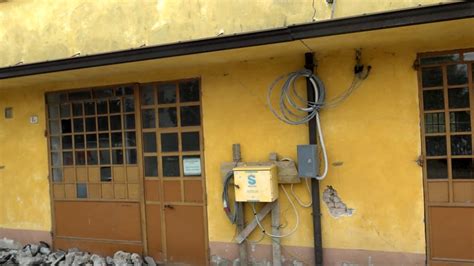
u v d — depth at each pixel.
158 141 5.60
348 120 4.66
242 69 5.11
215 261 5.31
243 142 5.13
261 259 5.10
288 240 4.98
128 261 5.52
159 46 4.48
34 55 5.68
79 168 6.17
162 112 5.58
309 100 4.73
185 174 5.47
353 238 4.69
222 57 4.82
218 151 5.25
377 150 4.56
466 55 4.24
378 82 4.54
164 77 5.49
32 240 6.50
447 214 4.34
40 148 6.42
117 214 5.89
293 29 3.88
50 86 6.26
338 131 4.71
